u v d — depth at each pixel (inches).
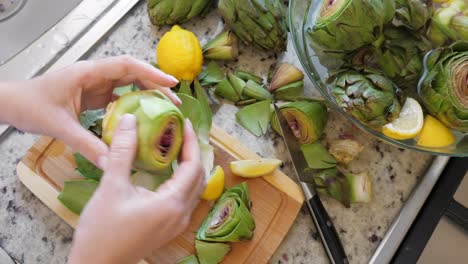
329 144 30.2
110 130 23.9
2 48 34.5
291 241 29.0
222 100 31.0
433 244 29.1
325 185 28.9
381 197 29.5
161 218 22.0
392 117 26.8
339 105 27.2
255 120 30.3
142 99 23.8
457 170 29.5
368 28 25.9
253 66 31.7
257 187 29.2
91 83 25.0
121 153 21.9
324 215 28.3
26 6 35.2
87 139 23.9
